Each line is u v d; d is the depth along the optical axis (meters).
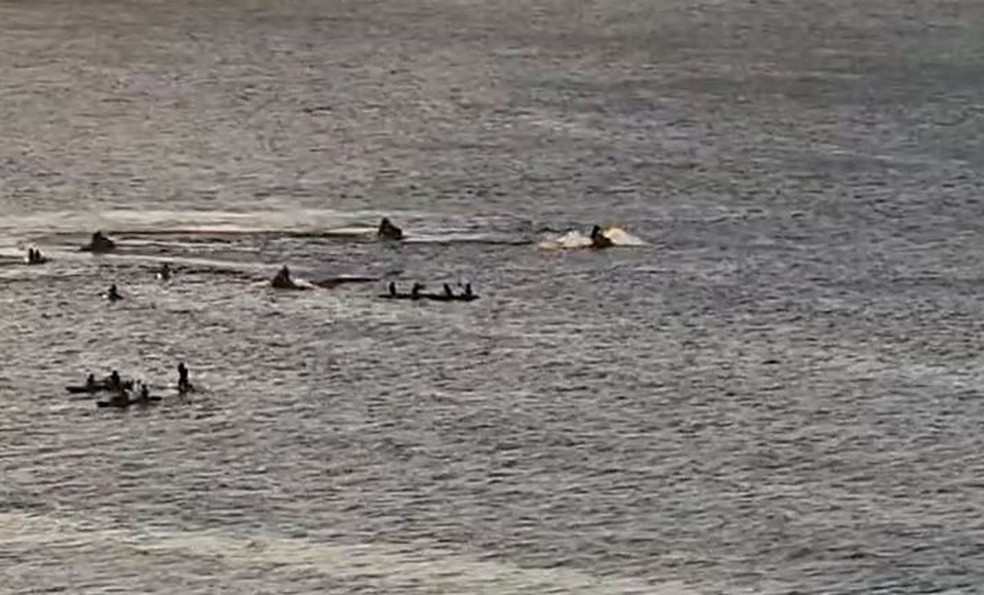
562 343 160.38
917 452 138.88
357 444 138.88
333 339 159.75
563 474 134.38
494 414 144.62
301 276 177.62
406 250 187.88
